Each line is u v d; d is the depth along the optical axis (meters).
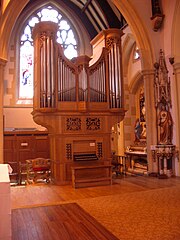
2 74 7.34
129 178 7.84
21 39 13.20
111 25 11.98
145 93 8.38
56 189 6.45
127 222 3.89
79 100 7.41
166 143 8.00
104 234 3.48
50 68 7.12
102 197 5.46
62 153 7.23
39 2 13.34
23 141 10.95
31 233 3.58
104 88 7.73
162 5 8.43
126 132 11.40
